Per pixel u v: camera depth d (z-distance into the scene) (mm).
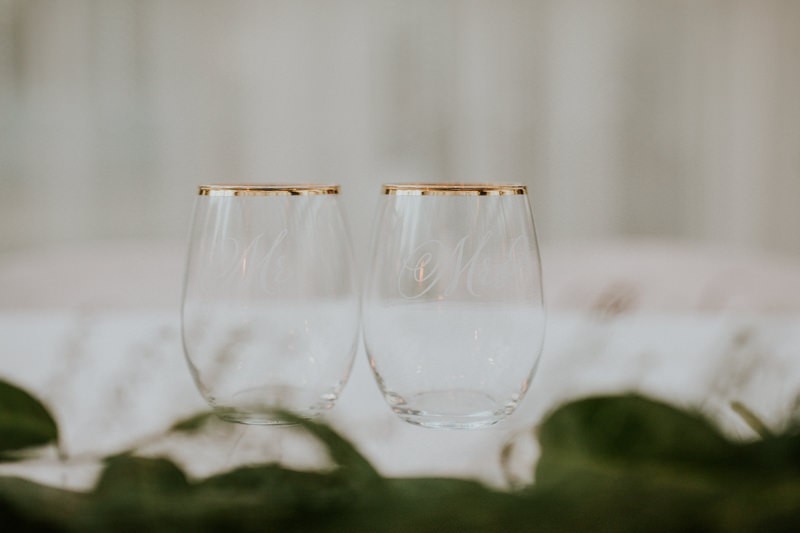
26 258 2512
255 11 2943
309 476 500
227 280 717
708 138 3080
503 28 2996
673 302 1405
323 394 729
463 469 531
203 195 728
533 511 460
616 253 1708
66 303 1587
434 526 463
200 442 528
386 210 728
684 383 815
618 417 507
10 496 496
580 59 3025
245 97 2980
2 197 2910
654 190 3096
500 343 719
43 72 2885
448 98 3016
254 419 698
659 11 3014
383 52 2990
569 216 3090
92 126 2924
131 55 2912
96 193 2949
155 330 985
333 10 2961
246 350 714
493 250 717
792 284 1444
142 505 486
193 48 2936
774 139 3086
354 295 743
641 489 464
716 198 3109
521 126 3039
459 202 717
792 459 484
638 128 3066
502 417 735
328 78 2990
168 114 2951
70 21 2875
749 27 3031
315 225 723
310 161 3021
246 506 483
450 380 722
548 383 602
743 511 451
